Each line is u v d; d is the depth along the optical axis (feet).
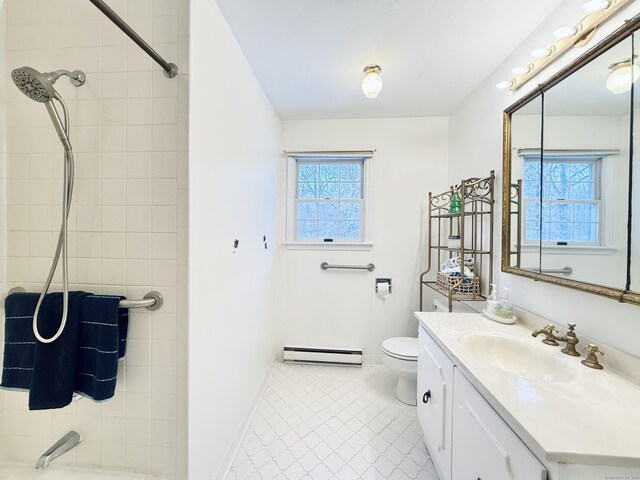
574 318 3.87
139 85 3.52
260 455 5.01
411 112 8.02
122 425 3.65
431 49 5.22
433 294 8.33
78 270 3.65
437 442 4.34
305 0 4.06
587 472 2.08
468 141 7.06
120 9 3.53
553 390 2.81
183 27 3.45
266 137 7.06
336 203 8.82
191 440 3.60
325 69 5.87
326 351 8.39
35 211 3.70
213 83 4.08
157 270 3.56
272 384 7.37
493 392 2.77
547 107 4.37
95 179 3.61
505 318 4.86
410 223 8.38
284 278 8.70
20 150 3.69
